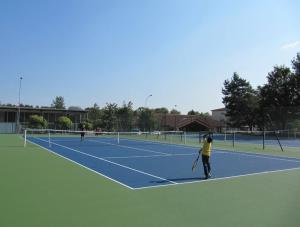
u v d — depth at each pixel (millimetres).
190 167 16172
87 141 36219
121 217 7789
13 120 61469
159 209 8508
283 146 33156
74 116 64812
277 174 14492
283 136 48312
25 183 11523
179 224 7363
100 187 11062
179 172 14578
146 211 8312
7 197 9508
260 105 61906
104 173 13969
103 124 58938
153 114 58094
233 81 67750
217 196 10023
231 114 67812
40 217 7688
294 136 46781
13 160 17984
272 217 7941
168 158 20109
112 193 10203
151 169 15406
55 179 12367
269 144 35938
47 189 10625
